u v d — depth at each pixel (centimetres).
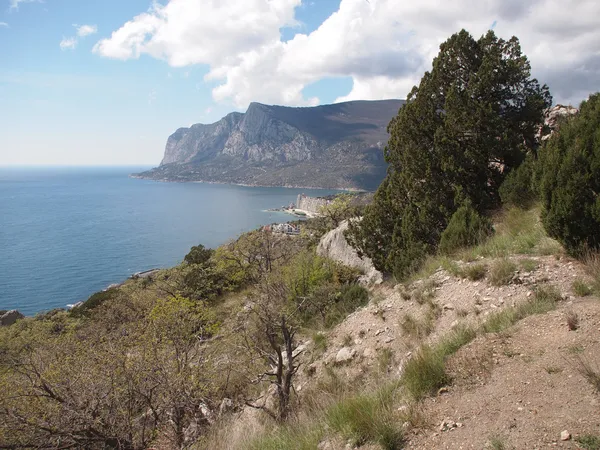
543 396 350
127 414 809
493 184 1194
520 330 493
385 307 897
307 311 1266
